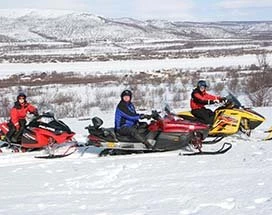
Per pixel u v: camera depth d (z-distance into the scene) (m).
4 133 10.91
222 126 11.13
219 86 32.56
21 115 10.84
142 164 8.75
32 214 6.04
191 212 5.89
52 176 8.08
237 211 5.84
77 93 32.19
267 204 6.03
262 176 7.49
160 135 9.83
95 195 6.85
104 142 9.84
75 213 6.02
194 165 8.51
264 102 24.05
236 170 8.00
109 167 8.59
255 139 11.41
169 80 40.25
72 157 9.95
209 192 6.71
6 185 7.57
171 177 7.68
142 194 6.78
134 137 9.80
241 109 11.37
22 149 10.88
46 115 10.70
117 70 55.97
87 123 15.91
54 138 10.43
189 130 9.84
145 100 27.06
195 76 43.59
